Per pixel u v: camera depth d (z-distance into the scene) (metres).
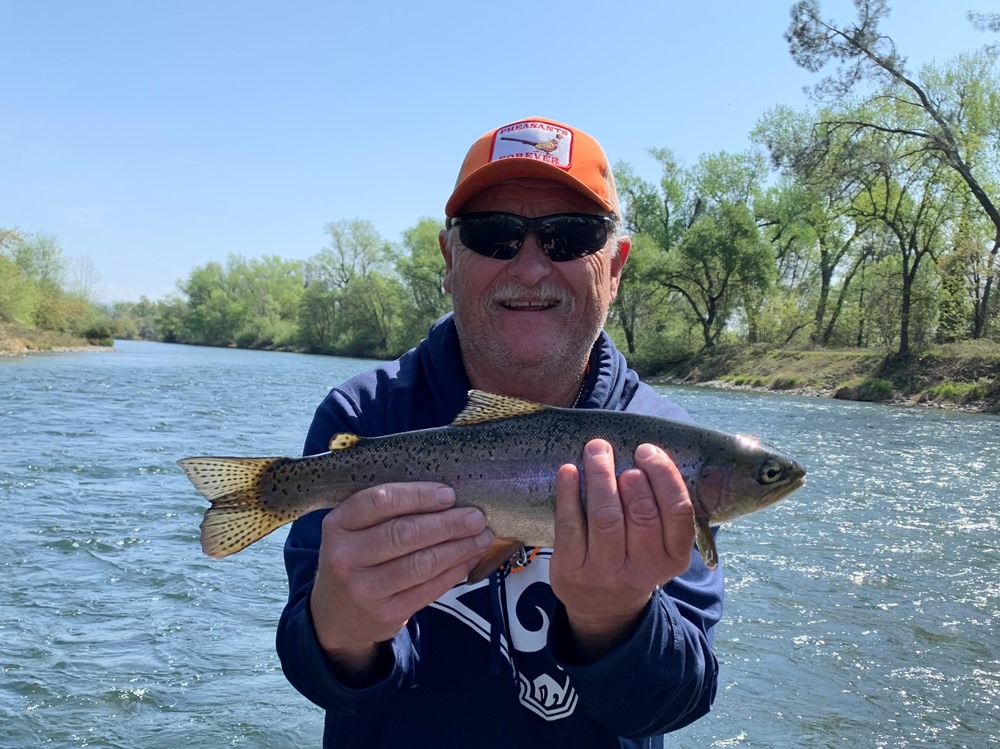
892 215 10.05
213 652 1.66
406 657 0.59
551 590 0.64
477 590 0.63
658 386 10.95
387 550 0.50
